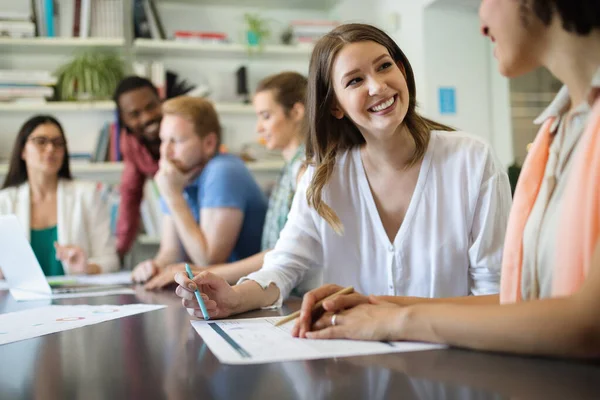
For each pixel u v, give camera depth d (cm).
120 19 347
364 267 127
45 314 116
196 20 383
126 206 322
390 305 81
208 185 202
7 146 350
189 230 201
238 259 213
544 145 77
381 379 57
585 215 63
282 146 211
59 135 258
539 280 72
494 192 120
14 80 330
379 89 109
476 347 65
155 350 77
